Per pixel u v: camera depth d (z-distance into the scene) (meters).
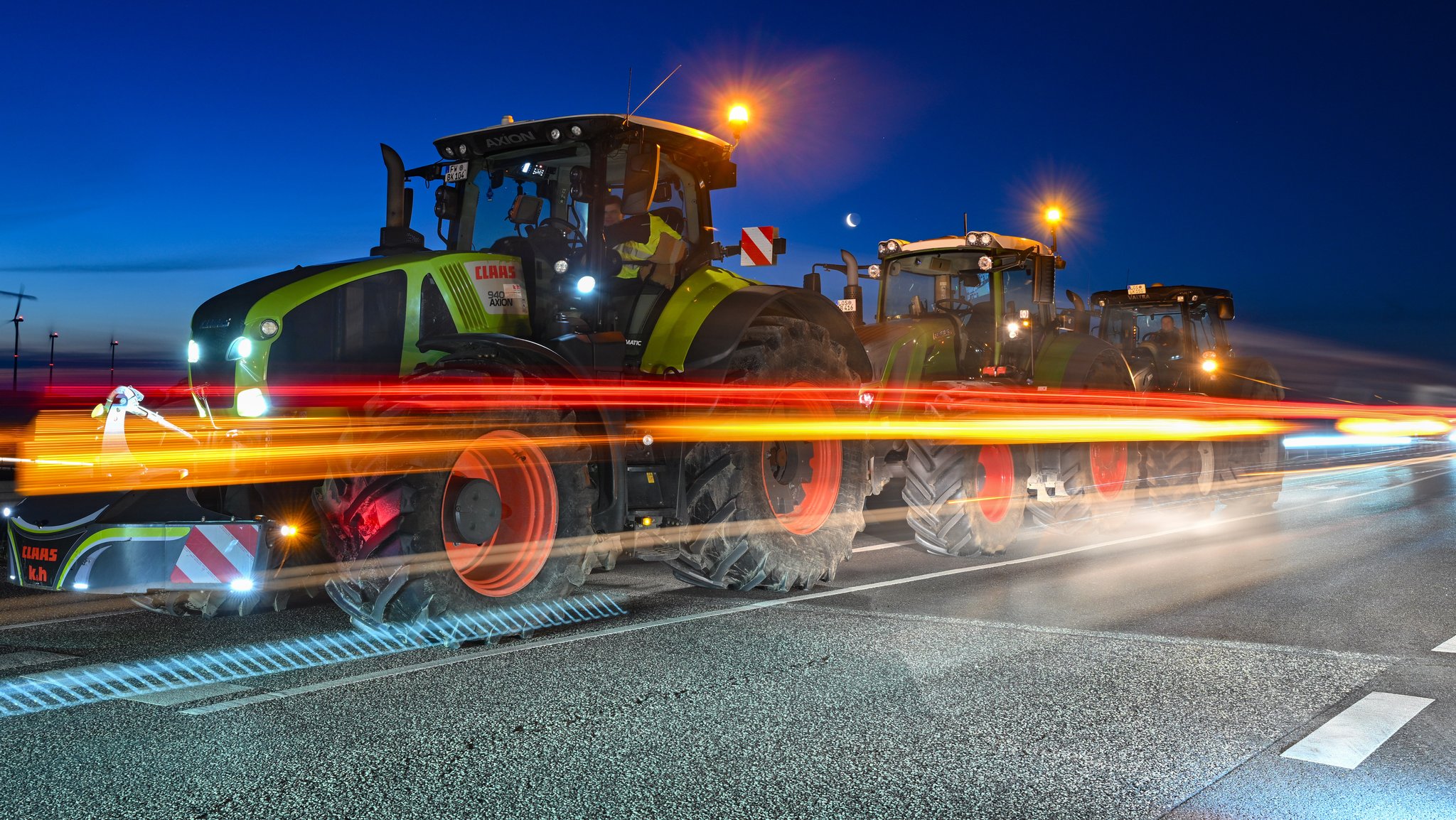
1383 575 7.18
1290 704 3.93
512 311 5.98
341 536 4.79
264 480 4.99
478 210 6.58
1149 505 10.97
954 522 8.04
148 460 5.02
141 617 5.47
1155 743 3.47
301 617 5.45
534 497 5.34
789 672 4.34
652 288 6.37
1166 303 14.20
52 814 2.79
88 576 4.92
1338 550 8.55
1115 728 3.62
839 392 6.73
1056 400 9.48
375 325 5.43
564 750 3.35
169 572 4.81
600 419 5.57
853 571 7.32
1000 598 6.18
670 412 5.91
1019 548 8.81
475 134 6.36
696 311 6.27
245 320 5.05
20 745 3.36
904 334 9.04
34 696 3.95
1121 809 2.89
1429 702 3.96
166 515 4.95
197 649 4.71
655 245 6.40
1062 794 3.00
